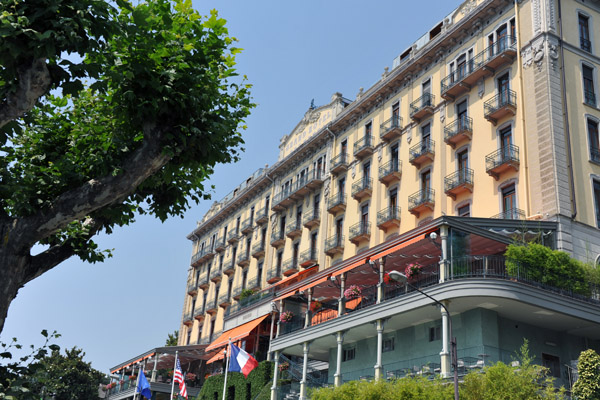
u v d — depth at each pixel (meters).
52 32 10.05
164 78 12.25
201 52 13.05
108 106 14.50
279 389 34.28
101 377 59.44
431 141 36.34
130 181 11.84
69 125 14.67
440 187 34.91
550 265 25.17
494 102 32.56
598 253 28.58
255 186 56.34
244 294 48.12
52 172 13.39
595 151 30.91
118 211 13.16
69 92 11.09
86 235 12.84
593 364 20.16
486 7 34.16
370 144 41.88
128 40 11.88
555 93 30.27
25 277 11.34
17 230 10.84
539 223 27.50
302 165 50.31
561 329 26.41
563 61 31.20
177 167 12.81
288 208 50.75
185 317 63.69
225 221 62.22
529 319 25.45
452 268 24.84
